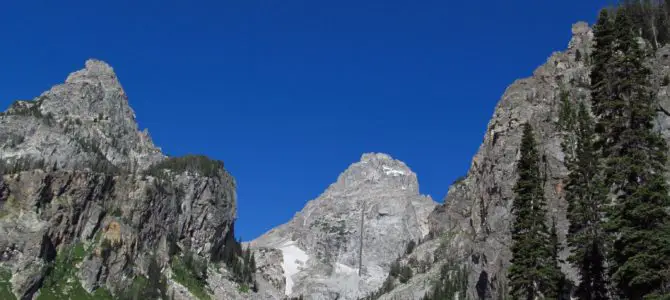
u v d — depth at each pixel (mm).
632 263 59938
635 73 67125
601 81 68562
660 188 61469
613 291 80312
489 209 194000
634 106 64812
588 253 83938
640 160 62219
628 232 61312
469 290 197625
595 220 84688
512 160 191750
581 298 84000
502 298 163500
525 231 83938
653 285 59562
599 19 71562
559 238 131625
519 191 86125
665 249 58812
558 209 142875
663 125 98625
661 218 60875
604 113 69250
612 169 64125
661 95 106312
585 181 88375
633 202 61094
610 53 69125
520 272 81625
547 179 151000
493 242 182375
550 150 157375
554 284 81312
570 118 164250
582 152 91188
